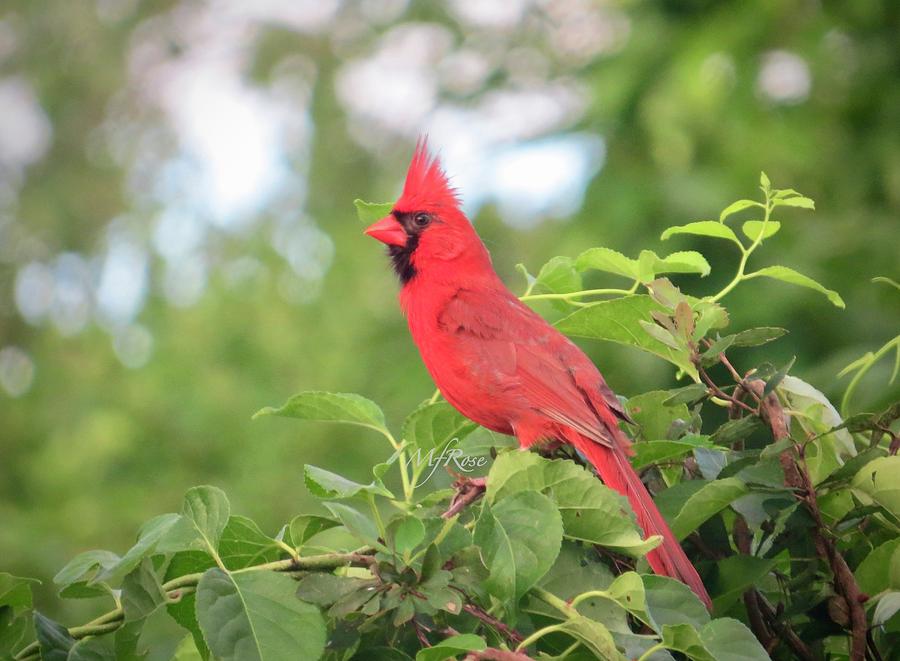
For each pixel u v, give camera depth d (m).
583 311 5.04
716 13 11.88
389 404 12.98
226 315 14.74
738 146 11.34
